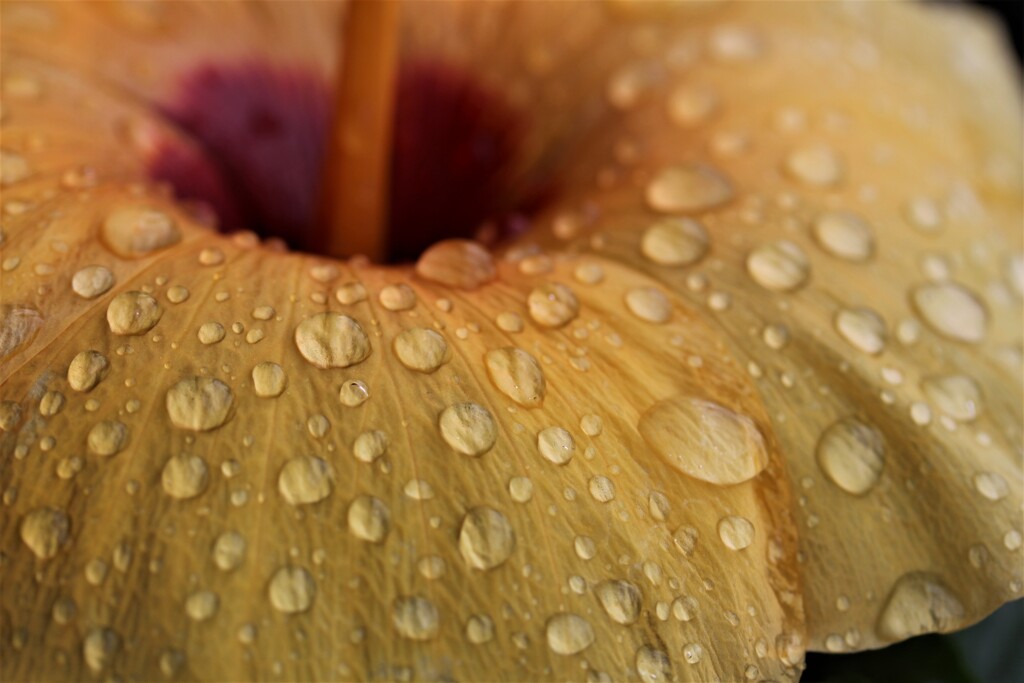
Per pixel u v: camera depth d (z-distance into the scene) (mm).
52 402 132
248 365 134
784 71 166
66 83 159
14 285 137
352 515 129
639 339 142
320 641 126
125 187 150
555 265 148
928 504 140
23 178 145
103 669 124
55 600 126
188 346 135
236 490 129
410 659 126
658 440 137
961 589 138
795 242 150
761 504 138
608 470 135
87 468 129
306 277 143
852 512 139
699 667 131
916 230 154
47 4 162
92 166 152
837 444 141
